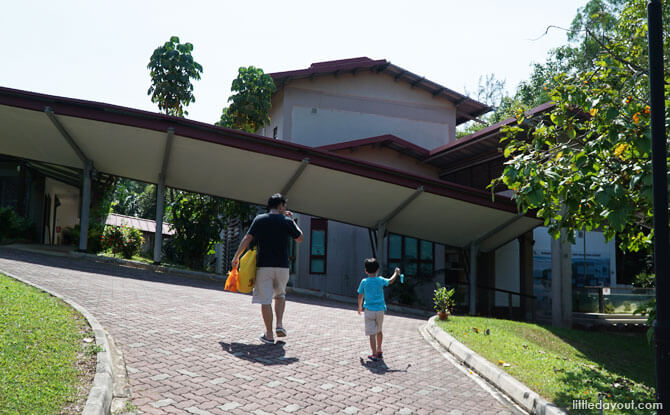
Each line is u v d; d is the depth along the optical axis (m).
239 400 4.52
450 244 17.69
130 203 53.69
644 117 6.38
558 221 8.38
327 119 21.72
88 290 9.39
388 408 4.73
